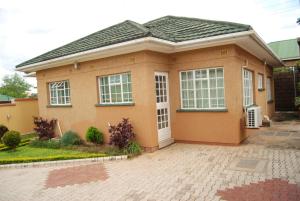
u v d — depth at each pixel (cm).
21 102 1423
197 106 886
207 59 836
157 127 845
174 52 892
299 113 1432
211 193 475
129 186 546
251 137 922
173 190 505
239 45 827
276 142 828
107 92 948
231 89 800
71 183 596
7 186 619
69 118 1091
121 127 819
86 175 644
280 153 698
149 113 809
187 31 877
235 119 801
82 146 969
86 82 997
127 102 882
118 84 908
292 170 561
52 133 1152
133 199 480
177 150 814
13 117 1380
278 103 1645
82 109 1027
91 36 1091
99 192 529
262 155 689
